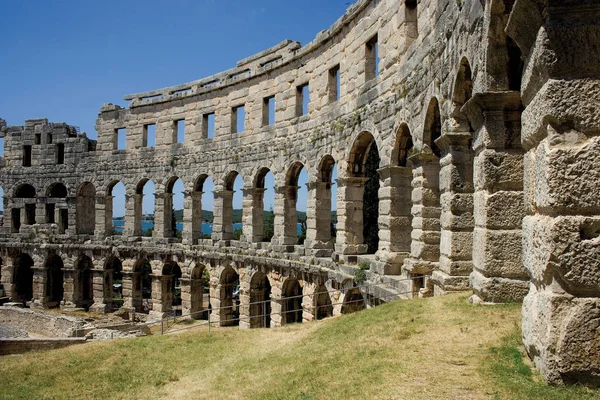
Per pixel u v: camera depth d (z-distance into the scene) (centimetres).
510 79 1319
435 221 2038
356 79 2930
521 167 1291
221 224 4375
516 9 897
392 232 2402
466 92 1658
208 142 4541
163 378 1883
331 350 1483
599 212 802
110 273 5178
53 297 5619
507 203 1303
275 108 3922
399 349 1220
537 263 883
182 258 4575
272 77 3997
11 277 5581
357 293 2700
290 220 3762
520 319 1198
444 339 1205
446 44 1744
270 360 1702
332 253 3102
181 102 4822
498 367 975
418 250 2045
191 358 2136
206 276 7650
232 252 4119
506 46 1298
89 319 4434
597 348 805
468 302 1462
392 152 2425
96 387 1847
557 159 820
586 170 805
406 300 1817
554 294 833
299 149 3603
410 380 1011
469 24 1486
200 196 4691
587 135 815
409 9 2341
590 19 820
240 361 1872
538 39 852
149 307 5184
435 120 2006
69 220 5419
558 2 827
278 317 3572
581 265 802
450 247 1680
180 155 4759
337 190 3055
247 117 4216
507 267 1315
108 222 5253
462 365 1038
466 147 1683
